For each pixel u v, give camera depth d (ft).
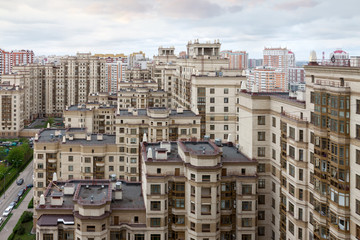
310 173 258.37
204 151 287.48
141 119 487.61
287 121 280.10
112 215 292.61
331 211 232.94
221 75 556.51
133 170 485.97
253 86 330.75
